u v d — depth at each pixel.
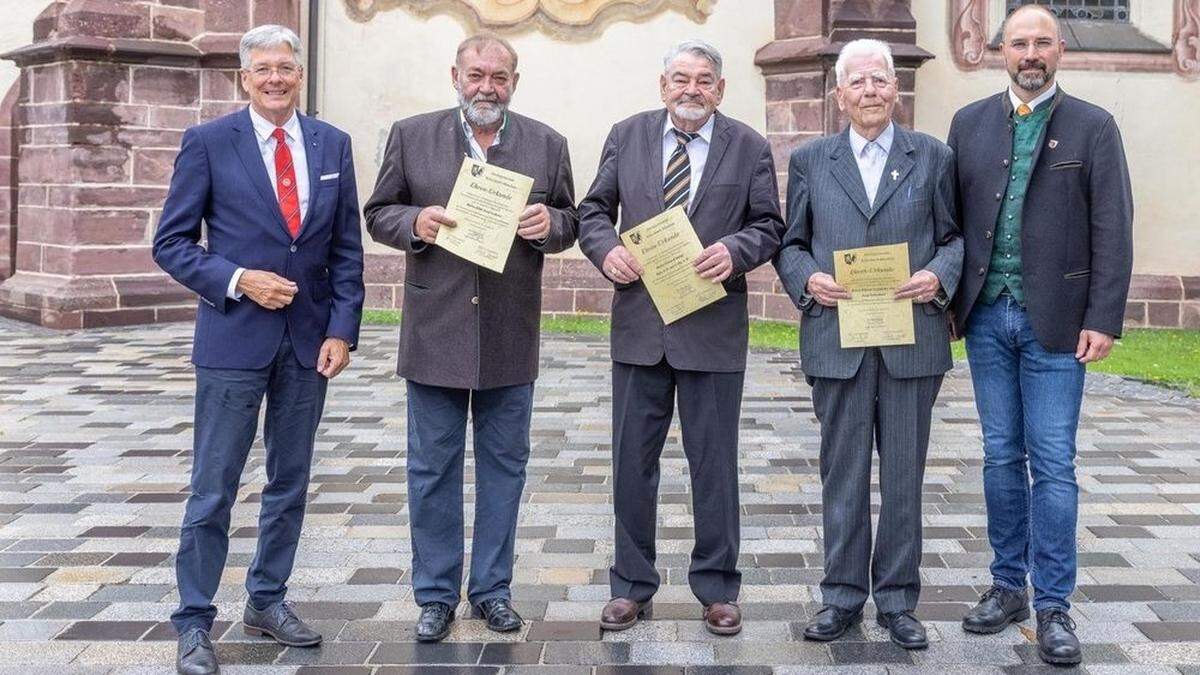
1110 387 9.81
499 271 4.23
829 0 12.98
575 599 4.78
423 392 4.44
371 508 6.13
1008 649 4.25
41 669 4.04
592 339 12.57
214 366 4.06
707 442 4.40
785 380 10.11
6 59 13.68
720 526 4.41
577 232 4.49
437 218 4.25
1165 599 4.77
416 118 4.50
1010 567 4.51
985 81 13.48
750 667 4.07
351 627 4.45
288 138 4.18
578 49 13.99
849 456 4.38
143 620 4.51
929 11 13.41
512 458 4.53
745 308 4.48
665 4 13.77
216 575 4.11
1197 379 10.11
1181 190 13.64
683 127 4.37
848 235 4.31
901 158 4.33
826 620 4.34
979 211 4.38
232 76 13.59
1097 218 4.23
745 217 4.46
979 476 6.87
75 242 13.02
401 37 14.15
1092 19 13.72
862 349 4.32
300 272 4.16
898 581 4.36
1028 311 4.30
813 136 13.10
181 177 4.08
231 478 4.11
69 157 12.98
